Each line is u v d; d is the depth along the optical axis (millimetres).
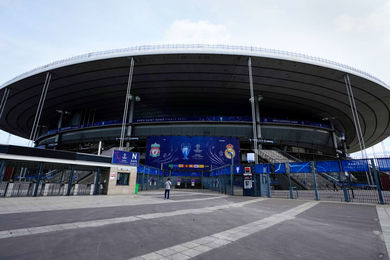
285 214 7797
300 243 4051
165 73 38375
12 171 16250
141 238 4230
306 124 48219
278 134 47656
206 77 39594
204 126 47375
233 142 42688
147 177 26953
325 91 41125
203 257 3213
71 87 43031
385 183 16594
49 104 51875
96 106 54344
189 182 40438
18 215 6289
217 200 13461
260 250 3602
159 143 43094
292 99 46656
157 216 6875
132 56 33219
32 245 3557
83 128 52625
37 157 12523
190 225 5613
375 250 3633
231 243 4016
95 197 13273
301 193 20875
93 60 33844
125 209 8305
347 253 3461
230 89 44250
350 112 48719
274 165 16594
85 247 3547
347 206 10414
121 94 47375
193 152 41875
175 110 59625
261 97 46594
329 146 52719
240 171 18938
